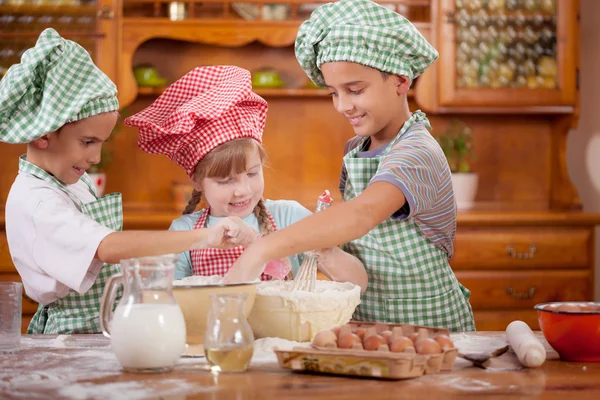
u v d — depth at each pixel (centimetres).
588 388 95
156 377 101
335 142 338
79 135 147
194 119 152
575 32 313
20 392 94
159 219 281
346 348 103
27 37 304
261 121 164
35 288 145
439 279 155
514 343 111
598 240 333
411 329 112
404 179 132
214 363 103
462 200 324
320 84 161
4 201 329
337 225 124
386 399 90
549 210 325
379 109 145
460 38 309
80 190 165
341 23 142
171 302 106
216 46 329
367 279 151
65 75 144
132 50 304
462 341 125
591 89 337
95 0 303
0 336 118
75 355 116
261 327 119
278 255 122
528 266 294
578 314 109
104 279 156
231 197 158
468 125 342
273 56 331
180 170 335
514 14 310
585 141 340
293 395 92
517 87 312
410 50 145
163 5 319
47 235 140
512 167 344
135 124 154
